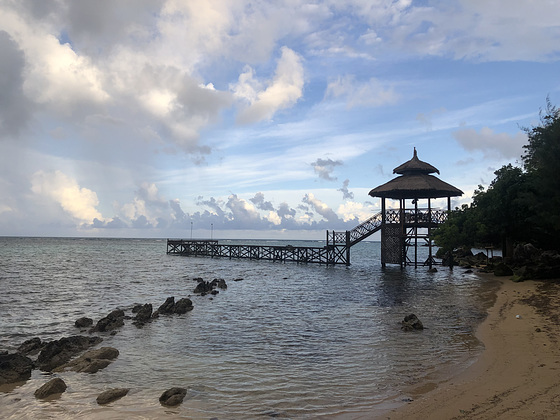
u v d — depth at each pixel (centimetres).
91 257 6794
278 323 1589
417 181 3656
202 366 1030
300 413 725
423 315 1669
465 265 4281
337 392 828
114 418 721
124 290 2648
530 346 1059
